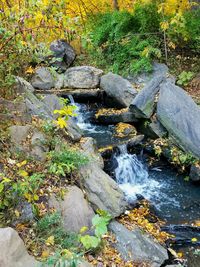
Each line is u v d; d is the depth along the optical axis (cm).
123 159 725
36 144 542
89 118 924
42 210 462
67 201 484
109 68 1085
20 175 450
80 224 464
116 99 934
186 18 1045
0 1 463
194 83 960
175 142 752
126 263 445
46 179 505
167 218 584
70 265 270
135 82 1006
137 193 661
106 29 1114
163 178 716
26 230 420
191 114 751
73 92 960
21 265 326
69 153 554
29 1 437
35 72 987
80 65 1140
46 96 751
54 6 452
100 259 432
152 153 767
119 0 1316
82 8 1280
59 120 462
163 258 477
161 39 1062
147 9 1074
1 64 543
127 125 842
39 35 499
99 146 748
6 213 426
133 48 1052
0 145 509
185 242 527
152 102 825
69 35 504
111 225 500
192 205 624
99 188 532
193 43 1045
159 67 1013
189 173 711
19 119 583
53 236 413
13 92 620
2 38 477
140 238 498
